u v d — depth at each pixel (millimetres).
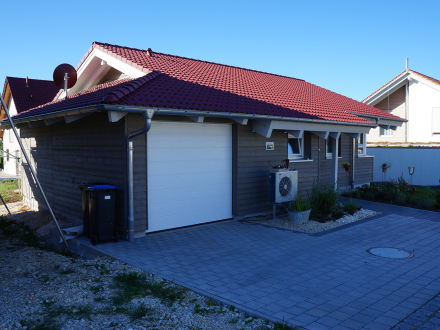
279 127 9602
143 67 9523
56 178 10422
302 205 9422
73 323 4074
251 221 9500
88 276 5621
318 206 9938
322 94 15477
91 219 7430
